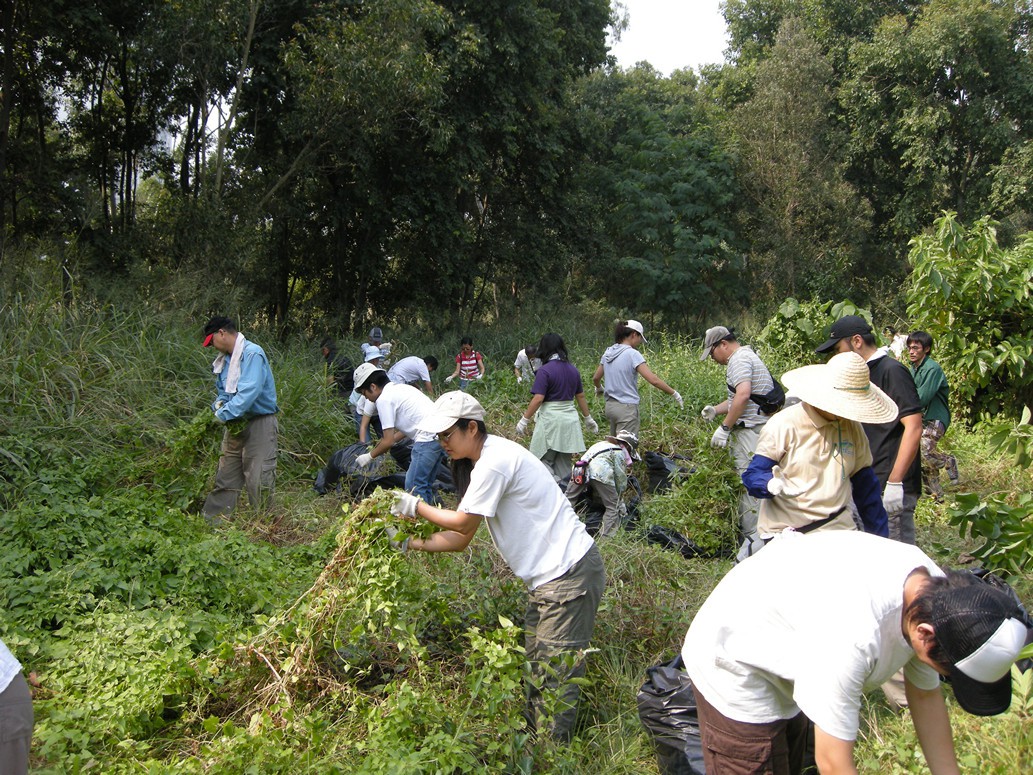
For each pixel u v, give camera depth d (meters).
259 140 16.02
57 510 5.36
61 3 12.60
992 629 1.87
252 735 3.21
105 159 14.98
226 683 3.75
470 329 18.91
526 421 7.58
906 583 2.12
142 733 3.49
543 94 18.62
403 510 3.60
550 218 20.83
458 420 3.53
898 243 27.83
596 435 8.91
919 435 4.61
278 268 16.55
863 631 2.08
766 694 2.40
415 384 9.80
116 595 4.47
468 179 17.64
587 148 20.83
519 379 11.73
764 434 3.89
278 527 6.45
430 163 16.91
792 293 25.00
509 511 3.51
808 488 3.79
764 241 25.78
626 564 5.04
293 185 15.91
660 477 7.73
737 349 6.35
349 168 16.52
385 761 3.05
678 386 10.77
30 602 4.33
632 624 4.34
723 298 25.88
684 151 24.91
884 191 27.75
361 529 3.61
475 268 19.22
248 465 6.55
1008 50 25.48
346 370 10.70
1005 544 4.52
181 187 15.27
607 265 23.70
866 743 3.48
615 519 6.06
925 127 24.84
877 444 4.93
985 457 8.98
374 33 13.65
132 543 4.93
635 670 4.12
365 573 3.54
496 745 3.17
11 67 12.56
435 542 3.61
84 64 14.24
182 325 9.93
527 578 3.55
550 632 3.54
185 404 8.21
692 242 23.70
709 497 6.22
